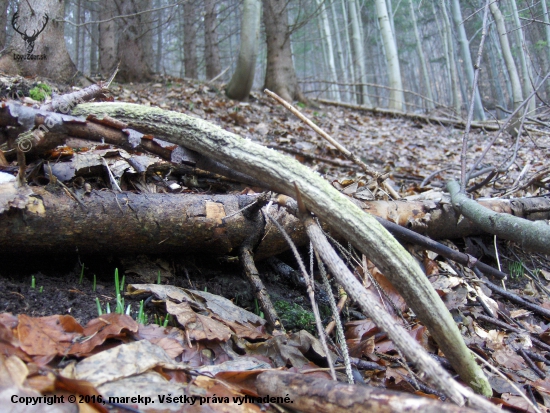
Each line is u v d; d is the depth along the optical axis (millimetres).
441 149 7043
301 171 1547
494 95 15586
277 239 2203
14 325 1252
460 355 1421
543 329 2408
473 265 2461
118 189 1939
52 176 1735
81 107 1852
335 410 1110
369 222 1437
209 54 11555
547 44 8836
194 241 2014
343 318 2123
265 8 9398
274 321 1797
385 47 11016
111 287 1842
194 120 1756
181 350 1404
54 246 1736
